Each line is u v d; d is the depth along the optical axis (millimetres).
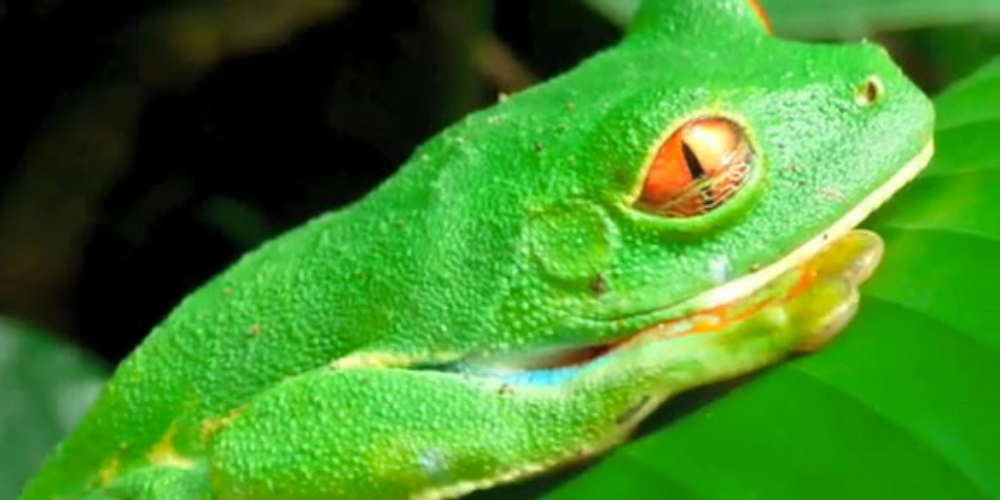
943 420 136
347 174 290
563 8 275
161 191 281
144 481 165
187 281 286
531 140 160
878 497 134
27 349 212
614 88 160
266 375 164
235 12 254
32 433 208
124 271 283
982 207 150
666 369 147
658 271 155
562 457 151
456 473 153
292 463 156
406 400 155
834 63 158
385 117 283
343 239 165
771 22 194
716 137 154
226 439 158
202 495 161
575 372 152
